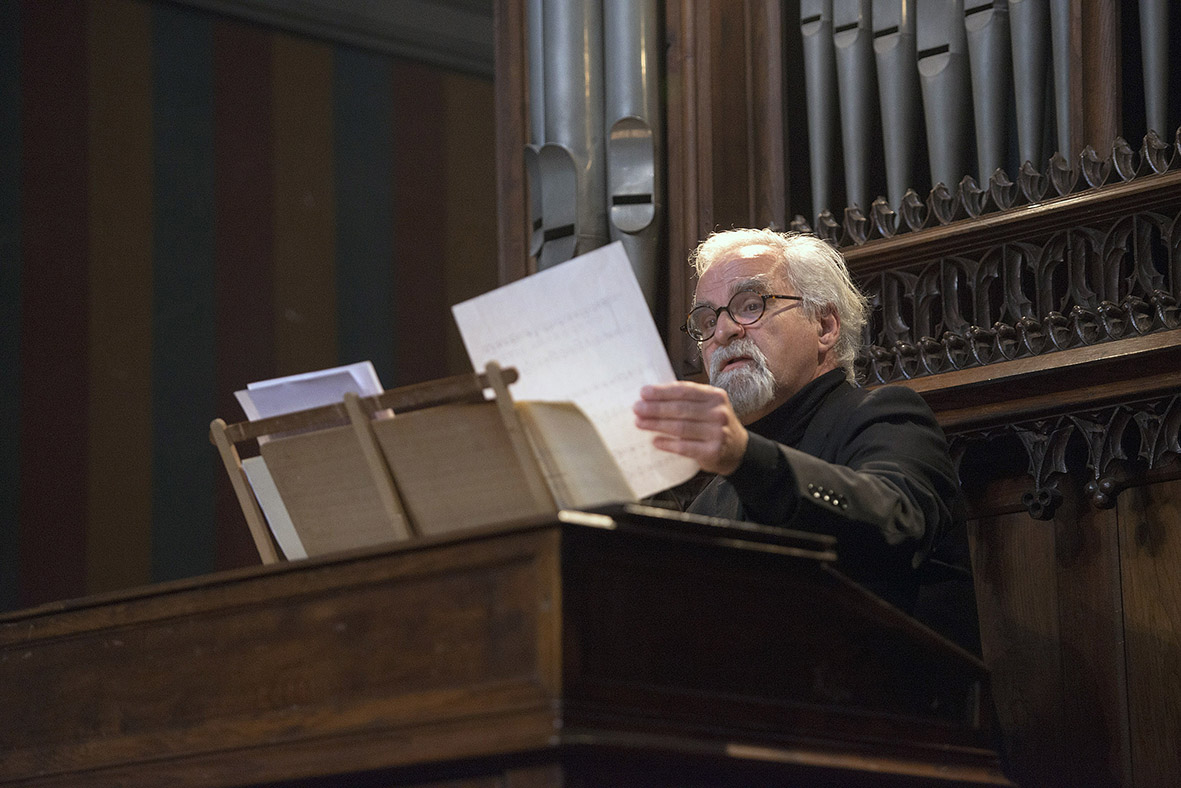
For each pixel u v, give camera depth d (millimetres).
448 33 9289
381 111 9062
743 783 2219
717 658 2154
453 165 9250
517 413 2311
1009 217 3963
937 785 2482
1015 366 3844
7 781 2426
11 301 7918
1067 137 4074
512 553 2010
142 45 8453
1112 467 3730
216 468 8258
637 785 2049
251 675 2221
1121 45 4164
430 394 2365
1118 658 3672
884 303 4254
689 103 4852
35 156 8094
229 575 2262
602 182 4918
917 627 2512
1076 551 3811
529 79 5172
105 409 8031
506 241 5203
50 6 8242
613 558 2039
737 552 2184
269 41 8812
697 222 4773
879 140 4797
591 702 1957
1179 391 3605
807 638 2316
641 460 2418
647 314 2328
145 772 2270
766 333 3543
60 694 2424
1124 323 3715
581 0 4988
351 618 2146
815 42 4715
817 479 2553
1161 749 3559
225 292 8445
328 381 2572
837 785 2385
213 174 8523
